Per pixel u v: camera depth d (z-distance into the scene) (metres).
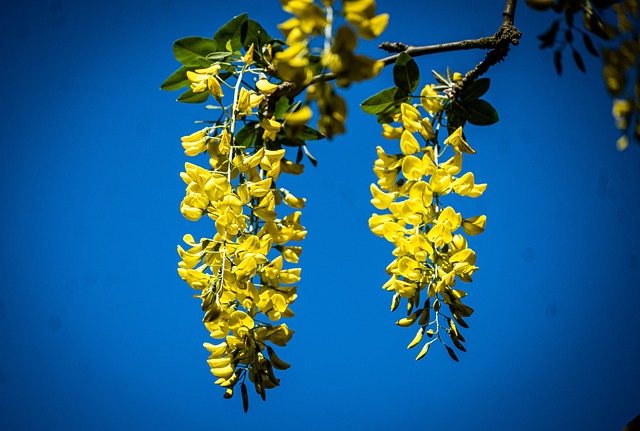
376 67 0.78
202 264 0.99
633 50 0.86
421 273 0.96
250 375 0.99
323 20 0.80
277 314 0.99
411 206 0.97
